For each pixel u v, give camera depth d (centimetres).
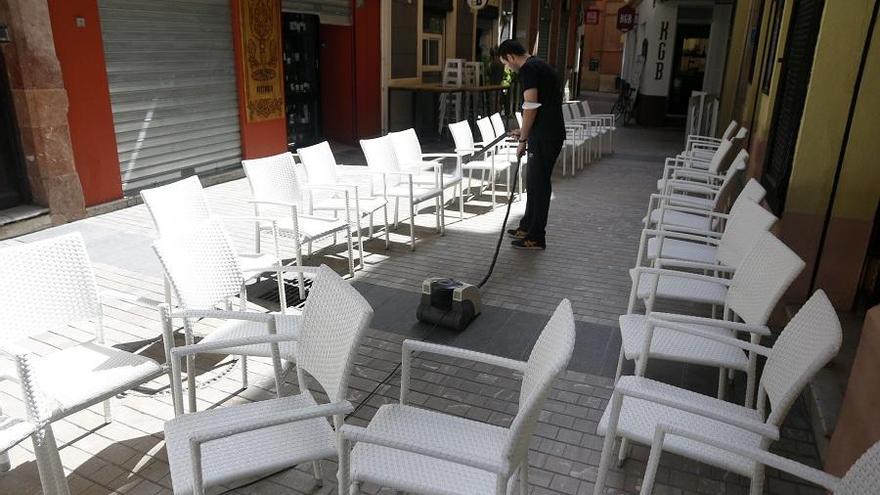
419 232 575
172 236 273
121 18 619
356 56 984
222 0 738
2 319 238
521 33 1669
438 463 192
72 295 259
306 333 225
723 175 573
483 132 704
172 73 686
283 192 436
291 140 963
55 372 235
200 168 747
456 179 590
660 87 1530
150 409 292
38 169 558
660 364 339
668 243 403
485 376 326
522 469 198
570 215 649
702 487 246
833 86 349
